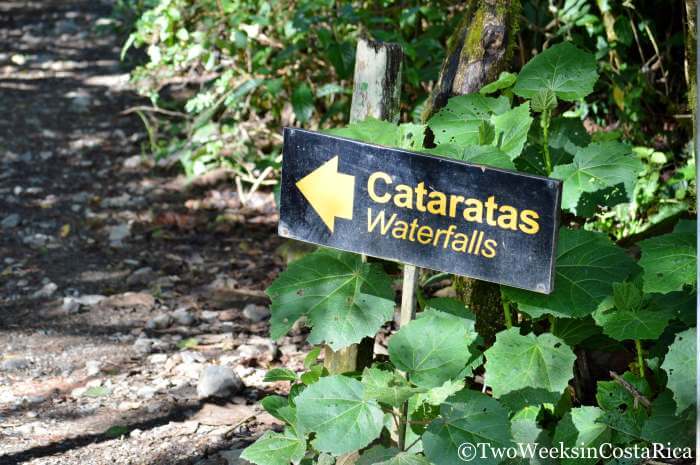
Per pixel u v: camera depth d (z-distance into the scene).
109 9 10.45
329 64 6.14
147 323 4.71
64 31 9.74
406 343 2.75
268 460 2.85
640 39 5.62
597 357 3.48
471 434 2.60
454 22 5.54
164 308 4.91
